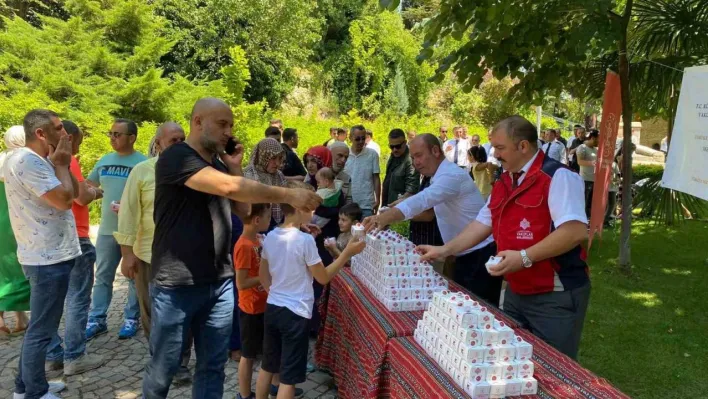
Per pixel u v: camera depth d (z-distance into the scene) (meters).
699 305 5.15
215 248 2.58
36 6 17.70
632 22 5.97
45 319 3.07
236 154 2.93
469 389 1.89
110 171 4.22
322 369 3.80
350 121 19.91
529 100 5.25
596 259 6.83
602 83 6.45
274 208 4.39
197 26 19.22
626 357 4.05
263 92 21.33
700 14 5.52
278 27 20.41
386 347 2.50
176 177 2.39
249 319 3.23
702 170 3.01
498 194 2.78
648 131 22.06
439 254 2.98
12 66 14.05
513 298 2.83
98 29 15.68
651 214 6.18
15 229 3.01
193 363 3.96
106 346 4.20
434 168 3.66
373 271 3.12
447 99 27.20
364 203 6.46
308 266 2.89
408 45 25.59
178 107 15.34
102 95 14.20
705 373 3.78
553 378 2.03
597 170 4.13
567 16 4.64
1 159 3.55
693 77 3.12
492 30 4.44
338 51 25.28
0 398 3.38
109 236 4.28
